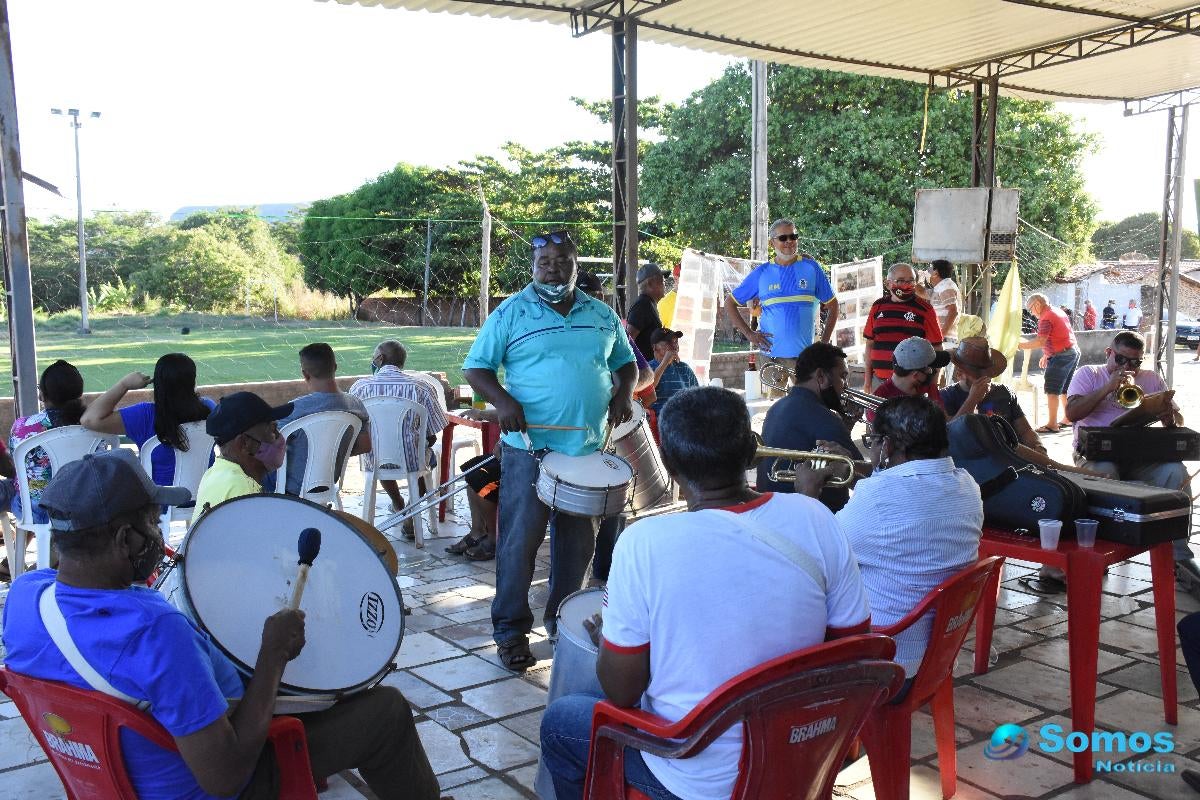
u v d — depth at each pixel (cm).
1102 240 4697
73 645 182
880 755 265
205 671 187
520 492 402
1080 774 307
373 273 3506
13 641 192
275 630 197
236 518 224
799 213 2252
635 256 766
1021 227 2278
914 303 707
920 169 2169
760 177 1356
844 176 2203
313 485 472
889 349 703
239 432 283
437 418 578
